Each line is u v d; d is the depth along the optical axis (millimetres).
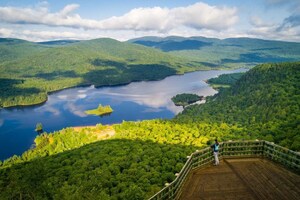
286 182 18875
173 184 16562
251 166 21422
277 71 186625
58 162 86438
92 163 77938
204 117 151750
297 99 139125
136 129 131125
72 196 22547
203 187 18500
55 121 179375
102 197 24734
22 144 144875
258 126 115125
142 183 58312
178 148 86812
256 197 17297
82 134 133750
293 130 91250
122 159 78375
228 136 100750
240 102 167500
